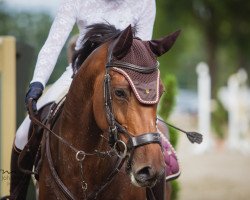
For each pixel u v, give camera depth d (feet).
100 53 22.41
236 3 185.26
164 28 187.93
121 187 23.62
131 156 20.35
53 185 23.82
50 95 26.11
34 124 24.64
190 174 74.38
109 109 20.90
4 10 86.12
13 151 26.94
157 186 24.68
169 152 27.43
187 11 186.70
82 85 22.84
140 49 21.15
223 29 189.06
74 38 34.24
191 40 220.43
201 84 98.84
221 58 298.15
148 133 20.20
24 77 39.63
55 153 24.11
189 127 149.79
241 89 107.96
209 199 58.13
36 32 84.38
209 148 99.14
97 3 25.40
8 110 38.34
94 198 23.43
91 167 23.30
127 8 25.64
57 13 25.18
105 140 23.34
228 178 71.05
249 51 200.03
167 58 197.26
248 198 59.11
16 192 26.22
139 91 20.36
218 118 105.81
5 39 38.37
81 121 23.11
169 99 39.40
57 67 66.08
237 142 102.42
